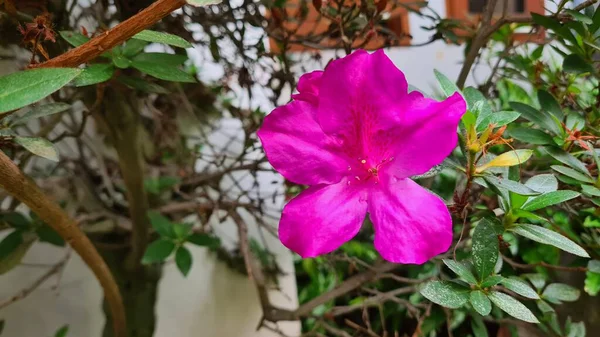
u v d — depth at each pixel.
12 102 0.12
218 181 0.34
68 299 0.39
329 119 0.15
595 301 0.27
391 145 0.15
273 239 0.41
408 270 0.33
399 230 0.14
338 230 0.15
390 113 0.15
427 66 0.38
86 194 0.35
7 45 0.23
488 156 0.17
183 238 0.31
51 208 0.20
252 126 0.28
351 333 0.39
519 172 0.18
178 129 0.37
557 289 0.22
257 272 0.32
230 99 0.37
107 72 0.18
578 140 0.18
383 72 0.14
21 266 0.37
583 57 0.21
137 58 0.19
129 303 0.34
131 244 0.33
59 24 0.22
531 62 0.27
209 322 0.41
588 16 0.20
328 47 0.26
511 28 0.28
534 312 0.24
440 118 0.14
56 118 0.29
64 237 0.22
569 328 0.23
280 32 0.28
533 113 0.20
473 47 0.24
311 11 0.35
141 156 0.29
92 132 0.39
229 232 0.41
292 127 0.16
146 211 0.31
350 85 0.15
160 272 0.36
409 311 0.29
